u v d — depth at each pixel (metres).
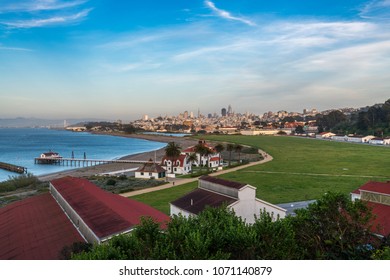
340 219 23.06
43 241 34.50
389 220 38.88
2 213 45.84
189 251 17.98
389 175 97.88
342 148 192.38
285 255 19.91
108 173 127.19
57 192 47.34
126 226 30.98
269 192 74.88
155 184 90.00
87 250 28.78
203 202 46.84
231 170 113.12
